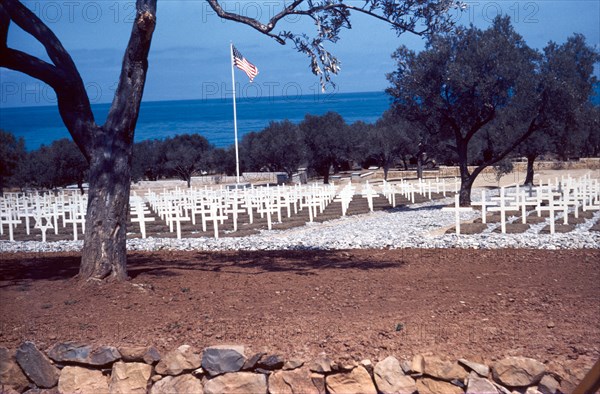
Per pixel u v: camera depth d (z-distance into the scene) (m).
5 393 6.43
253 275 11.05
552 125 29.20
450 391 5.73
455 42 28.88
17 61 9.79
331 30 10.59
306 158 60.00
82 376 6.35
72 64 10.21
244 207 31.16
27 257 16.03
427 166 65.56
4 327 7.54
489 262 12.10
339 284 9.84
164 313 8.03
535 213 24.88
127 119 10.14
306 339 6.59
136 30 9.78
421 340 6.46
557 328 6.82
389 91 30.27
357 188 47.06
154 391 6.17
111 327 7.38
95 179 10.08
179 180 62.50
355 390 5.89
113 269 10.05
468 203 30.14
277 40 10.63
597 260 12.03
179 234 20.92
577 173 50.81
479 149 51.53
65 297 9.18
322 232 21.61
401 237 18.38
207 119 178.25
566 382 5.54
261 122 150.50
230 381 6.01
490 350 6.10
